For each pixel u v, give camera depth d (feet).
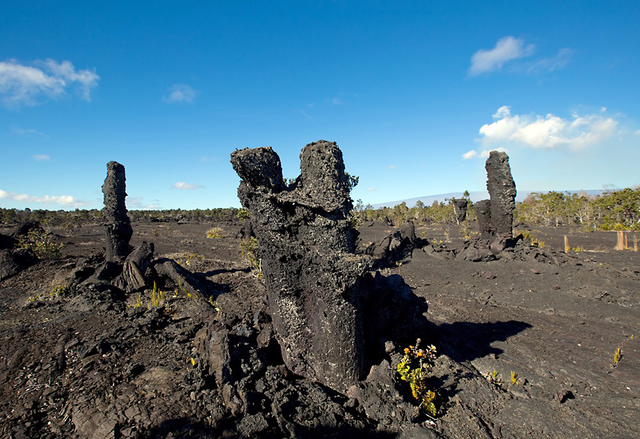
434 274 58.44
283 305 21.44
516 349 29.96
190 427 17.10
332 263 19.35
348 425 17.47
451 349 29.45
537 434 19.03
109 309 36.32
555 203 168.76
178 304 38.88
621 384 24.08
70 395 21.21
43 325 32.09
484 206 69.36
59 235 117.19
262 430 16.29
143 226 168.35
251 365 20.49
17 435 18.04
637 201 141.59
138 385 21.34
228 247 89.97
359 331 21.04
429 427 18.70
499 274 55.31
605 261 63.21
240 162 18.84
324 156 20.59
